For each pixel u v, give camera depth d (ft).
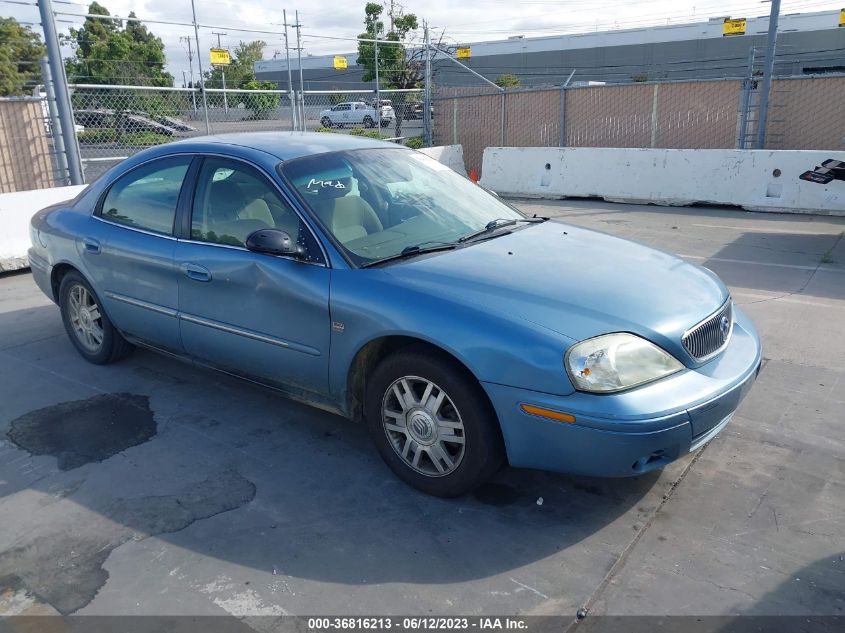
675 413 9.56
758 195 37.93
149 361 17.16
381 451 11.66
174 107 40.81
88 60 38.88
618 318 10.00
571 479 11.69
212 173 13.55
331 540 10.21
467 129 59.16
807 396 14.66
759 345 11.85
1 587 9.35
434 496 11.21
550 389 9.55
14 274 26.94
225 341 13.15
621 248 12.75
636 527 10.41
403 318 10.53
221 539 10.26
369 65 77.36
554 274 11.03
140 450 12.87
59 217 16.69
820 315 19.89
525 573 9.46
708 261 26.53
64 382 15.96
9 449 12.96
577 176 43.86
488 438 10.27
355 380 11.76
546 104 55.67
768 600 8.90
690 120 51.39
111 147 38.04
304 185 12.51
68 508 11.09
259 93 40.83
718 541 10.07
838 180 35.65
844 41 99.60
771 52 41.39
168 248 13.78
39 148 33.86
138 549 10.06
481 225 13.37
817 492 11.21
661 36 117.60
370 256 11.68
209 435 13.41
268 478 11.88
